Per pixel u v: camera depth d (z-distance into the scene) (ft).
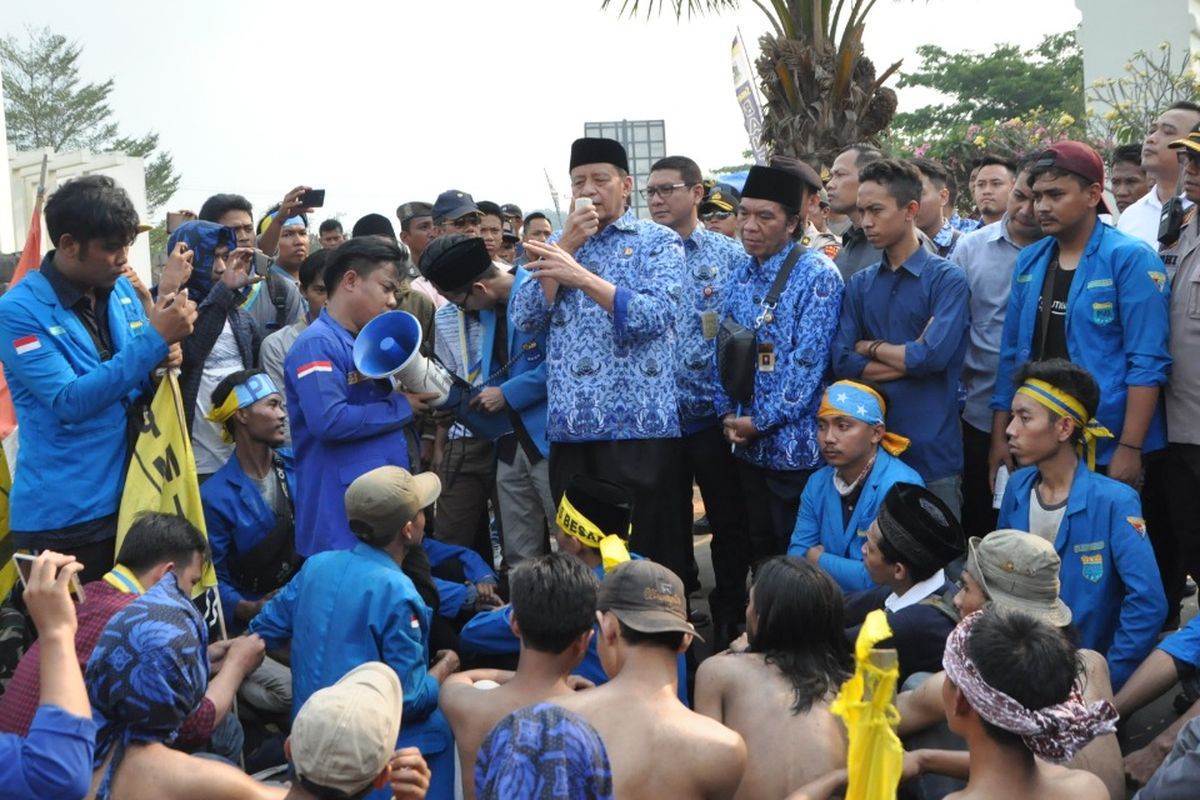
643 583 12.73
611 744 11.98
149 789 12.26
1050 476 17.37
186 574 14.80
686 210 22.59
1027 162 20.56
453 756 15.26
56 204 16.11
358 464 17.99
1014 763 10.70
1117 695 15.49
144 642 12.46
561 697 12.60
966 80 137.59
